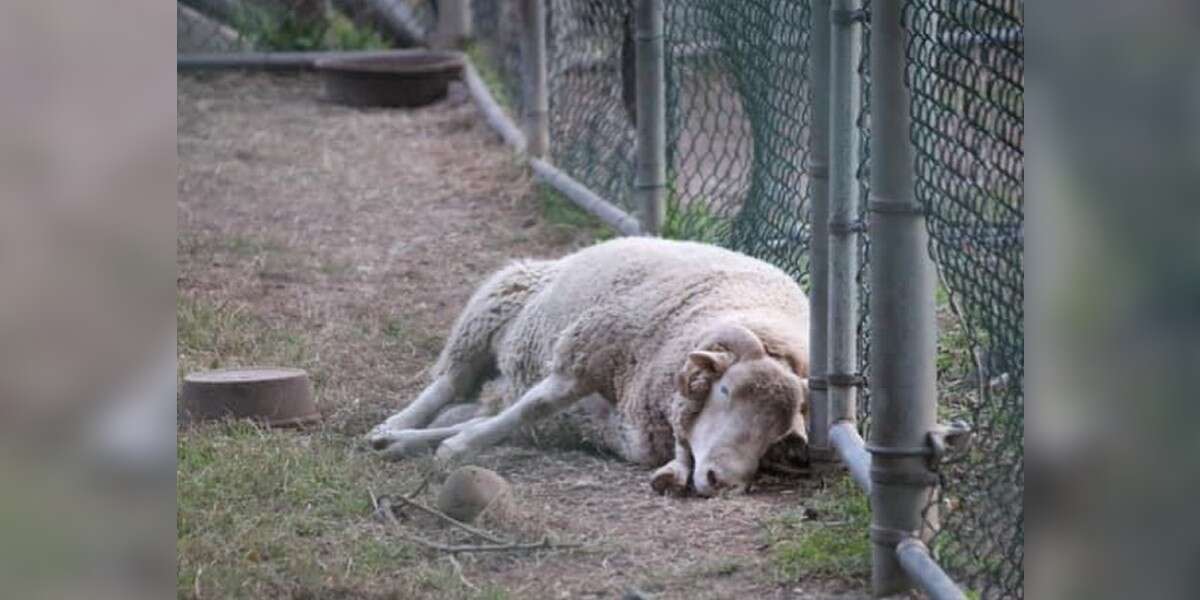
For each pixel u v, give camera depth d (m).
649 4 12.12
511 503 7.71
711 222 11.99
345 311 11.67
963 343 8.86
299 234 13.76
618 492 8.15
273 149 16.73
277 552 7.26
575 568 7.17
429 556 7.31
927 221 6.57
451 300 12.05
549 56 15.77
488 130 17.47
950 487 6.75
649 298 8.69
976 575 6.38
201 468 8.22
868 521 7.48
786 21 10.16
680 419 8.18
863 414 8.08
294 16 21.25
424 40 21.14
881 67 6.45
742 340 8.11
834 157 7.85
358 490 8.08
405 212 14.51
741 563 7.12
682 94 14.54
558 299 8.98
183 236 13.49
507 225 14.04
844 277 7.92
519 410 8.73
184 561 7.02
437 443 8.84
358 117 18.30
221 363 10.29
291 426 9.19
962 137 6.57
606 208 13.29
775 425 8.05
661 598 6.79
